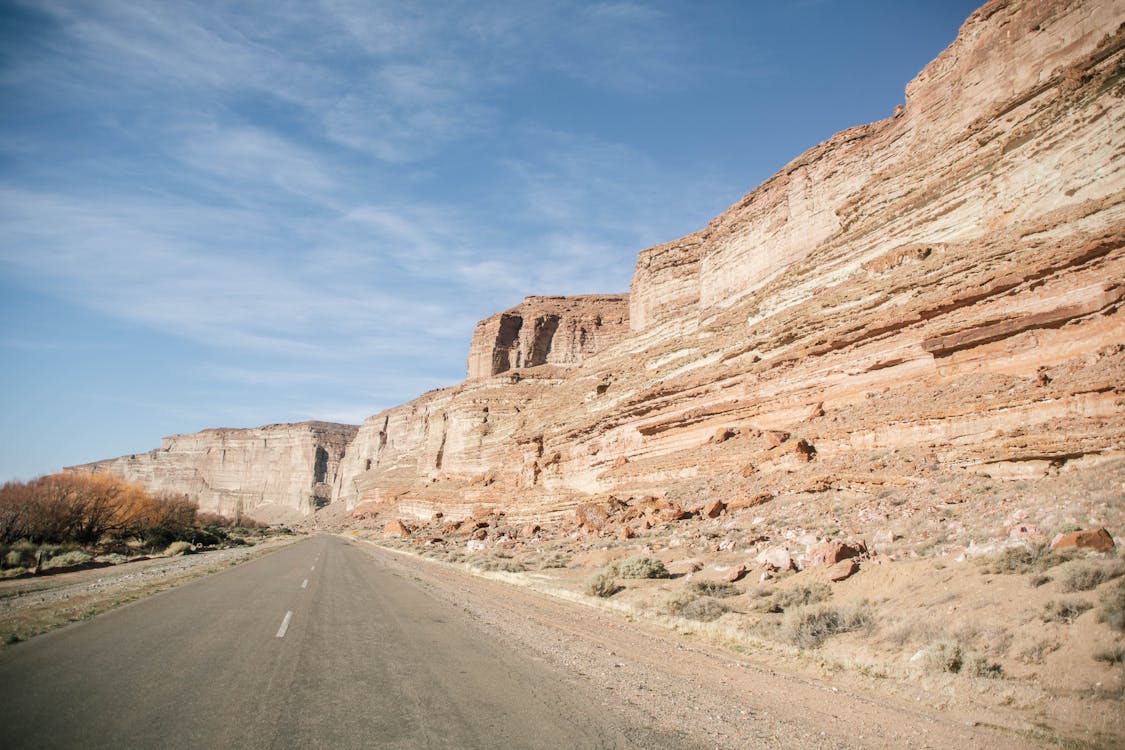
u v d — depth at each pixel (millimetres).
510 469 81625
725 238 69312
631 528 36344
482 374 136000
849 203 46312
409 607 15594
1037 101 32000
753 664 10875
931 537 17266
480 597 18953
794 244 56812
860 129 53656
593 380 83188
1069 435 20172
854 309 36906
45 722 6094
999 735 7031
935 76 44531
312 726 6250
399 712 6816
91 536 46031
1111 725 7102
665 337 76938
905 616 12055
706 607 15500
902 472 25281
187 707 6711
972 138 36156
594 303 144000
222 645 9906
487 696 7633
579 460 64125
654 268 90938
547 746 5988
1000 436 23125
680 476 43375
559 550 36250
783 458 33469
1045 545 13008
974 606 11477
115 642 9938
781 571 18359
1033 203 30484
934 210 37156
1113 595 9727
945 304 29938
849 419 32562
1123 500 14406
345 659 9281
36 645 9633
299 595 17047
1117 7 30766
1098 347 23719
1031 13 35562
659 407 52344
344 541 72688
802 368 39031
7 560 30359
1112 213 25203
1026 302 26703
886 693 8914
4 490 42906
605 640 12547
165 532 55281
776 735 6875
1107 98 27750
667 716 7324
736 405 43375
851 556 17219
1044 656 9164
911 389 31016
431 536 67688
